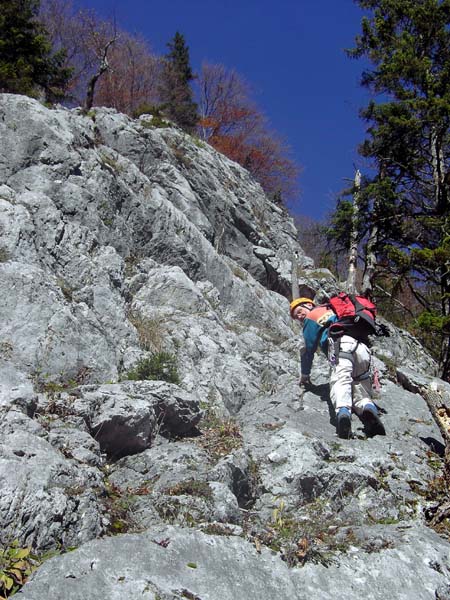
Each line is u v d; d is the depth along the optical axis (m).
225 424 6.29
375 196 15.70
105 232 8.97
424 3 17.59
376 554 4.48
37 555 3.97
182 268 9.90
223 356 7.77
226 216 13.30
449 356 13.82
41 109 9.40
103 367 6.53
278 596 4.01
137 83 30.41
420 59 16.80
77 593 3.60
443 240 13.98
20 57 15.31
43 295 6.52
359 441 6.14
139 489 4.96
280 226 15.80
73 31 30.19
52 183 8.77
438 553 4.60
